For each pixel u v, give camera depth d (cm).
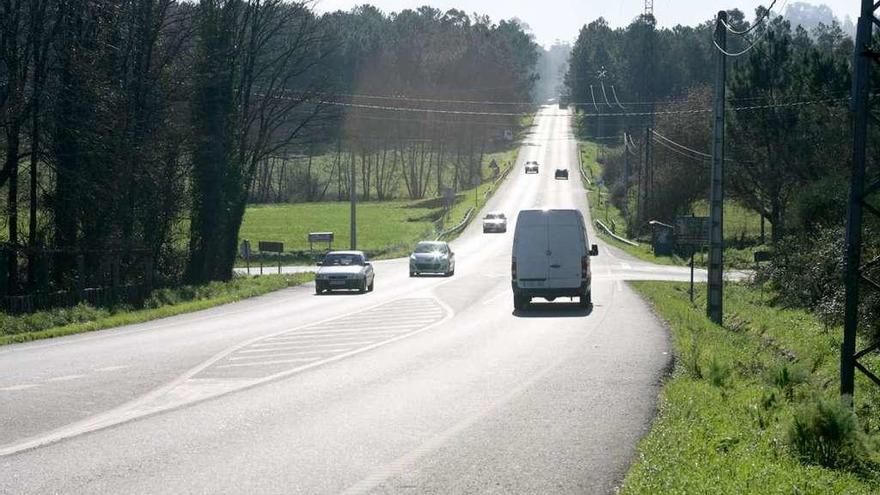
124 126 6172
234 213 8350
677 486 1298
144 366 2788
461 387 2359
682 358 2827
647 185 13362
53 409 2047
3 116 5409
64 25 5766
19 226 6291
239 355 3059
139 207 7012
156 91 6681
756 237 13438
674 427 1747
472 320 4412
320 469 1487
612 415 1964
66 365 2839
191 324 4419
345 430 1811
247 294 6581
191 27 7138
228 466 1509
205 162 7625
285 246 14088
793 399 2142
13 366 2839
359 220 17788
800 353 3594
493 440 1714
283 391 2300
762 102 9788
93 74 5812
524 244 4972
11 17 5491
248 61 8538
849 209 2005
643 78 17038
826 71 8456
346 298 6219
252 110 8931
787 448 1614
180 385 2400
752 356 3119
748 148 10194
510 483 1395
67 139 5834
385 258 11975
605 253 12038
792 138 9556
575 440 1712
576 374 2583
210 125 7594
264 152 8750
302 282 8250
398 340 3516
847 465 1567
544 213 4978
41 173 6078
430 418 1936
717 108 4681
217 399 2180
